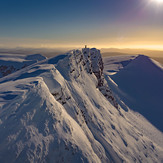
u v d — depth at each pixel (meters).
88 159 13.33
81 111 26.86
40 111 12.66
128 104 77.38
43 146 10.92
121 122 38.19
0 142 9.37
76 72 35.47
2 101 12.73
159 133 50.06
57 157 11.41
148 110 74.06
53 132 12.41
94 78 45.75
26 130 10.80
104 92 51.62
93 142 22.34
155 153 32.22
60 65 32.88
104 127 28.72
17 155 9.37
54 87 20.48
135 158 25.80
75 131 15.32
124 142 28.66
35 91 14.13
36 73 24.89
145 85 103.81
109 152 22.77
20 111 11.53
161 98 88.00
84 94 32.88
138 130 43.78
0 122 10.26
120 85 103.94
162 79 108.62
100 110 34.06
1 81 25.38
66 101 22.44
